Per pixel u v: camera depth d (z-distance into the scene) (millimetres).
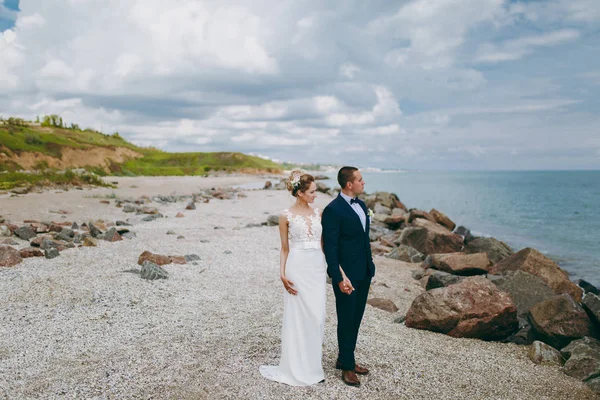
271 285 8430
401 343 5785
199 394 4133
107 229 13633
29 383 4289
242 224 16766
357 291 4523
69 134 87188
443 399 4309
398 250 12984
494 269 10469
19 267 8430
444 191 65125
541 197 52781
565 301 6246
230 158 100062
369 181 108125
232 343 5375
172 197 25969
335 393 4262
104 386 4234
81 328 5809
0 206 16672
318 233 4527
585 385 4895
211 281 8484
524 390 4676
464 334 6328
